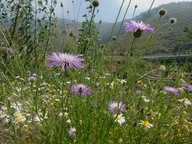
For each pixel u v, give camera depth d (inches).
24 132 86.7
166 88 100.1
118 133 77.4
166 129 95.1
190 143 91.0
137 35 69.8
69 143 69.8
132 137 82.7
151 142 85.7
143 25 71.1
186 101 104.0
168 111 96.7
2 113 85.7
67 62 57.8
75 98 80.4
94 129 82.7
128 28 70.6
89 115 78.0
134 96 104.9
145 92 111.5
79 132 71.2
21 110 87.0
